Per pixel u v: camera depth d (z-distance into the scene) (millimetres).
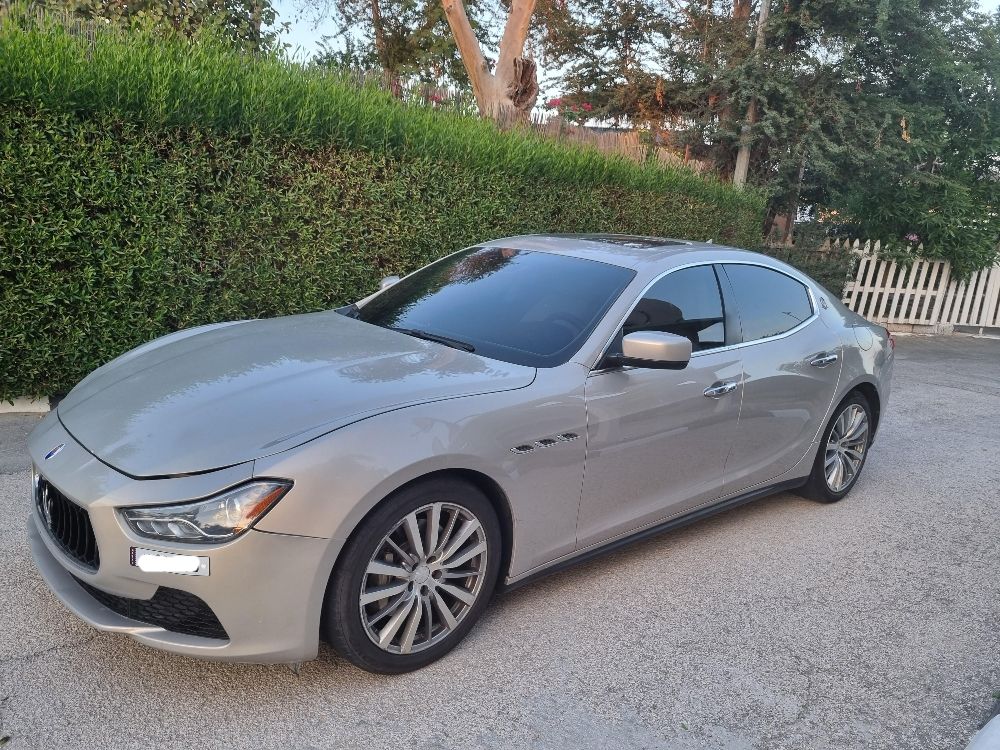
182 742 2455
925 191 14258
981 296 15211
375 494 2607
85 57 5156
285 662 2613
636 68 15523
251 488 2447
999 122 13859
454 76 18094
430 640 2939
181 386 2955
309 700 2709
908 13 12680
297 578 2518
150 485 2455
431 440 2756
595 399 3330
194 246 5742
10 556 3494
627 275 3811
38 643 2900
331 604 2643
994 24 13500
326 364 3113
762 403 4191
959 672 3227
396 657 2828
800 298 4738
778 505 5066
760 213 12078
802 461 4719
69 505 2652
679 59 14070
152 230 5469
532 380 3203
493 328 3635
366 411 2738
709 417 3865
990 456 6543
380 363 3160
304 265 6320
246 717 2598
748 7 14539
